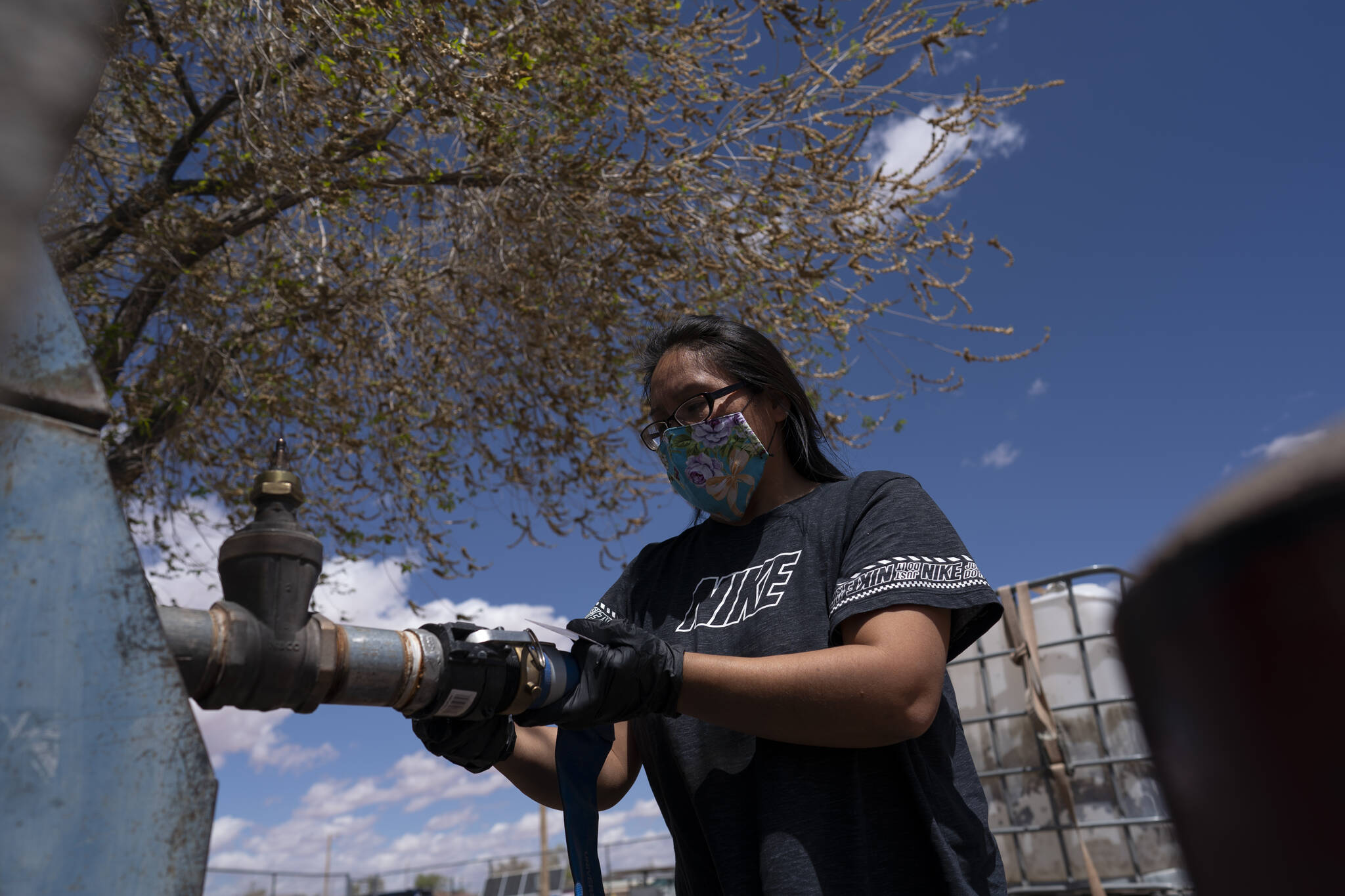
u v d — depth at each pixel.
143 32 4.34
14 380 0.65
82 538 0.66
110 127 4.70
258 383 5.65
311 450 5.93
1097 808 3.45
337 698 0.93
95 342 4.88
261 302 5.56
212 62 4.75
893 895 1.21
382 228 5.98
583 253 6.02
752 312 6.02
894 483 1.45
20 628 0.62
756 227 5.87
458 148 5.99
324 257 5.77
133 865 0.62
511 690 1.02
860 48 5.57
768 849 1.24
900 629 1.21
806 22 5.50
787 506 1.55
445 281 6.48
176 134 5.15
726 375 1.63
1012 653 3.71
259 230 5.91
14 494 0.64
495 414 6.48
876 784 1.27
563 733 1.25
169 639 0.81
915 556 1.27
